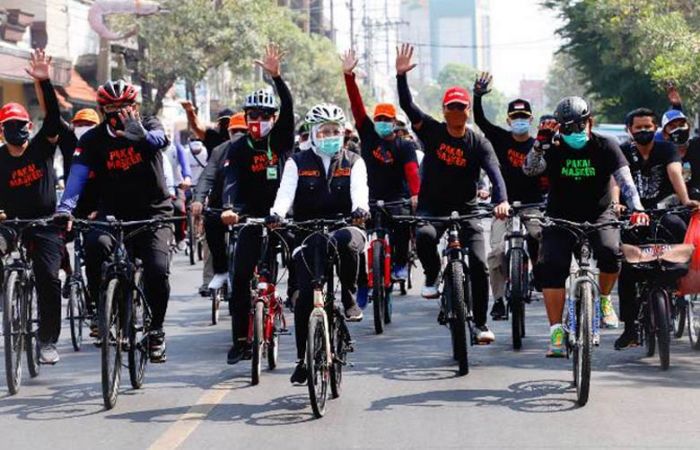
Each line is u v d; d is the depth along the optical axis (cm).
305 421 771
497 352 1041
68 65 3544
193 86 4225
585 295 800
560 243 868
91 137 866
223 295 1280
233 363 938
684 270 938
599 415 772
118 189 875
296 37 6284
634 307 980
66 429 763
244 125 1197
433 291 1002
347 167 859
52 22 3772
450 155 978
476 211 994
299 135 1289
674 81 2775
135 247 884
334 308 827
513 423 752
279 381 917
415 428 744
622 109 4034
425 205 1002
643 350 1039
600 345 1066
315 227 813
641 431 725
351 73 1195
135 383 888
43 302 939
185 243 2147
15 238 938
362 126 1227
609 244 881
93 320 1091
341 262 839
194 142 1812
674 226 1012
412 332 1178
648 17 3047
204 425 764
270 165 943
